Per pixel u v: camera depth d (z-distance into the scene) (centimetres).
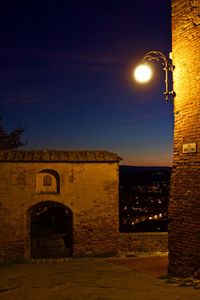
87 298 976
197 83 1110
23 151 2045
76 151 2083
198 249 1095
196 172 1115
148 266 1625
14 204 1967
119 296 966
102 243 2009
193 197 1124
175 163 1216
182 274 1163
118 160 2047
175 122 1213
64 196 2000
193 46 1127
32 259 1952
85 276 1397
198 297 871
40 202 1984
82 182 2017
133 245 2016
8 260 1933
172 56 1230
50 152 2052
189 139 1148
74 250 1992
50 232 2470
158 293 956
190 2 1140
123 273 1450
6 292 1136
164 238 2025
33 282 1309
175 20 1214
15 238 1953
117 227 2027
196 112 1115
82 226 2005
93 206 2019
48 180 2006
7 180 1966
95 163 2031
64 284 1227
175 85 1215
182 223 1170
